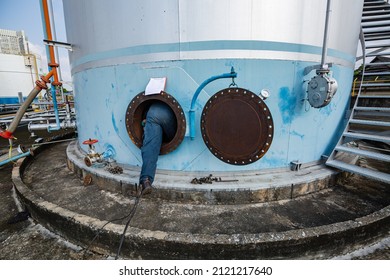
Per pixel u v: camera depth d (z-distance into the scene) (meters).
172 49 3.13
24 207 3.53
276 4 3.04
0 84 22.94
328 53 3.56
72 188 3.77
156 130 3.11
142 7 3.12
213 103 3.02
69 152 4.87
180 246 2.34
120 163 3.83
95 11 3.47
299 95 3.38
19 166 4.61
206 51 3.07
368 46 5.69
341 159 4.01
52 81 5.79
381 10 6.07
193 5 2.97
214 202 3.14
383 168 4.69
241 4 2.96
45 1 4.84
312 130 3.66
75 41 4.13
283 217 2.89
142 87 3.37
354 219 2.68
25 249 2.71
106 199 3.36
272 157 3.45
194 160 3.38
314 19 3.28
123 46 3.35
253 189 3.12
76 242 2.75
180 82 3.19
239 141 3.03
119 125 3.67
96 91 3.83
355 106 4.25
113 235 2.48
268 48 3.11
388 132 4.07
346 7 3.64
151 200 3.28
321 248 2.44
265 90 2.99
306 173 3.52
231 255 2.34
